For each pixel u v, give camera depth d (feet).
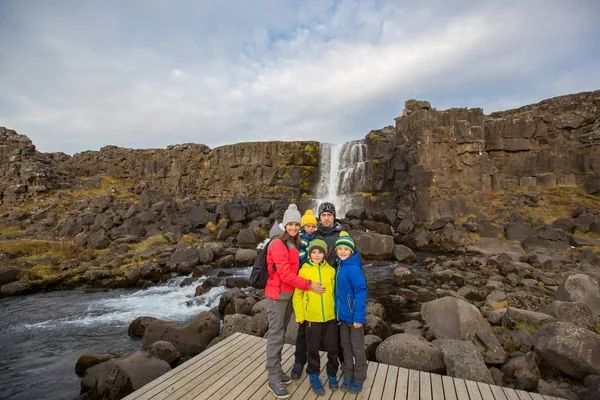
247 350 21.45
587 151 83.97
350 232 75.72
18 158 126.41
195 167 145.07
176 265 67.31
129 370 24.63
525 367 23.63
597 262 58.03
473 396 16.70
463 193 86.89
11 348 35.29
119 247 77.71
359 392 16.78
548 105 96.58
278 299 16.65
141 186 142.72
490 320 33.91
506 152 92.43
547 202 80.79
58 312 46.34
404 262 69.15
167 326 34.55
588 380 21.70
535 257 62.39
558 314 30.55
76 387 27.50
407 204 93.30
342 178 117.39
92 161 163.32
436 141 88.99
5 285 55.47
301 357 18.15
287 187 123.24
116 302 50.49
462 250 74.18
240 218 104.01
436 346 26.55
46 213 104.99
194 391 16.80
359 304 15.99
